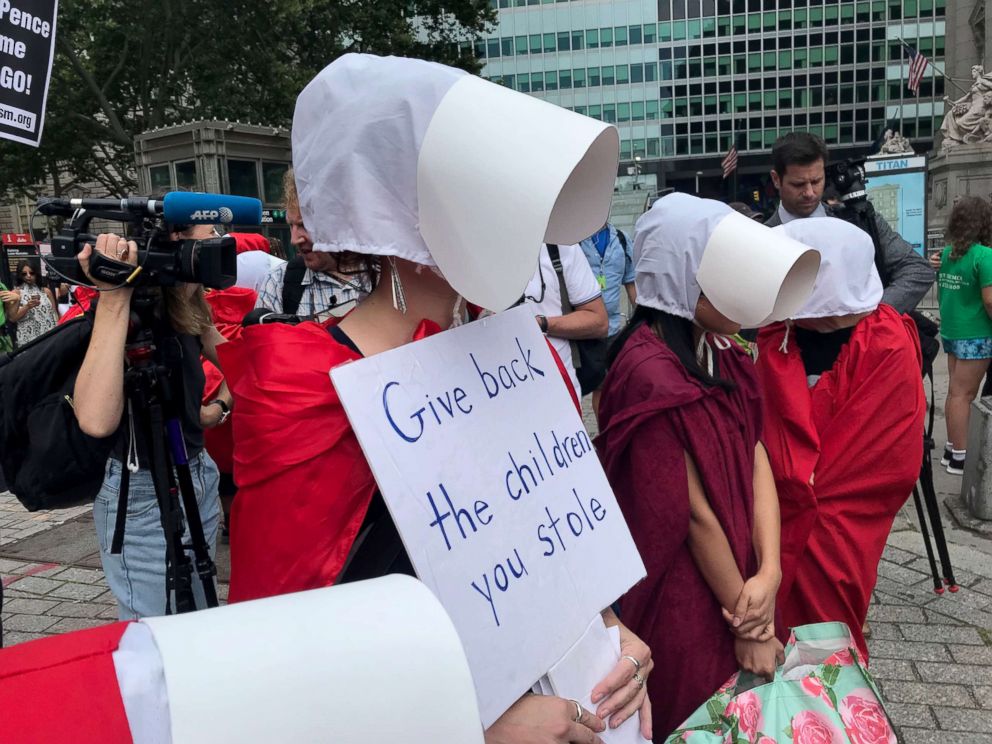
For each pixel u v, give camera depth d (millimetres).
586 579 1140
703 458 1651
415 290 1060
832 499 2320
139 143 11484
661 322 1795
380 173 942
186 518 2086
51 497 1948
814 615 2334
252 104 18953
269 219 10797
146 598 2082
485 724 942
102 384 1725
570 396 1258
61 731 464
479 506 1010
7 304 8391
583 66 60500
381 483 910
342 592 587
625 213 13164
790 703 1574
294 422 928
